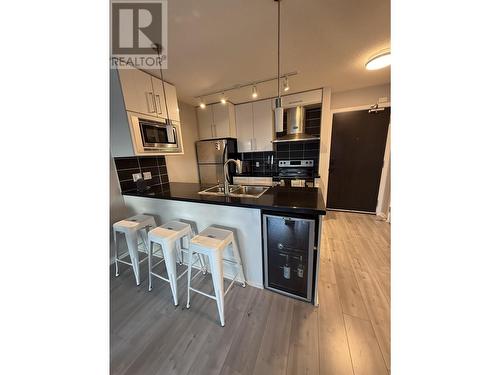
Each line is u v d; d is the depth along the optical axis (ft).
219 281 4.44
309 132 11.73
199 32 4.76
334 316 4.60
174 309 5.01
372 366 3.54
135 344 4.09
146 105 6.65
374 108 10.02
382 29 4.86
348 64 6.85
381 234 8.88
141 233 7.52
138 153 6.38
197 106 12.25
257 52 5.78
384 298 5.11
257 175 11.73
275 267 5.50
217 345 4.01
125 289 5.82
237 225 5.63
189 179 11.84
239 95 10.17
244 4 3.90
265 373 3.48
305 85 9.16
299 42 5.35
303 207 4.43
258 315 4.71
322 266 6.53
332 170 11.73
